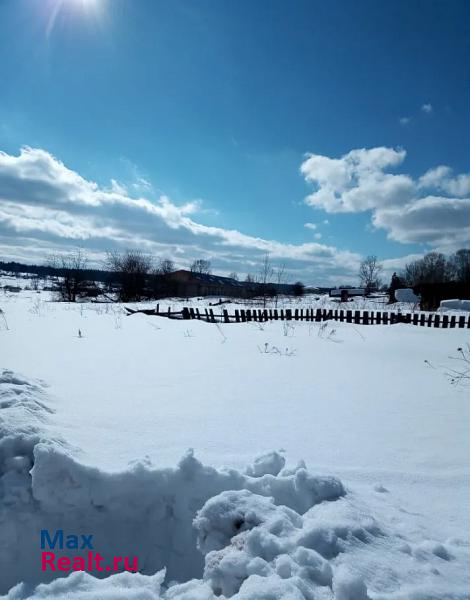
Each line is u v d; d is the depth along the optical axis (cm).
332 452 326
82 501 241
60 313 1764
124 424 368
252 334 1160
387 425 397
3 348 791
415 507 244
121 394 473
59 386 496
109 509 246
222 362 713
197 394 489
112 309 2189
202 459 294
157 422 379
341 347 948
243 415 413
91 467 245
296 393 513
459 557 189
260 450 325
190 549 236
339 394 515
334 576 156
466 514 237
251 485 244
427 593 158
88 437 329
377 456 321
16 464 249
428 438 363
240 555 180
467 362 770
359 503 231
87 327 1239
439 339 1117
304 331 1259
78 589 182
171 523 246
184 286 5491
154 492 249
